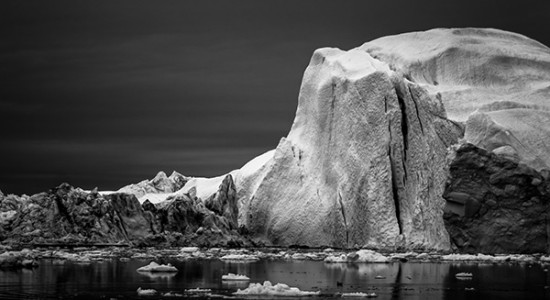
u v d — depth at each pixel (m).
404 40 174.12
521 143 146.00
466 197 130.75
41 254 112.19
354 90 156.00
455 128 148.00
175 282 75.88
